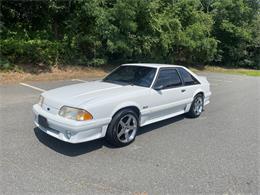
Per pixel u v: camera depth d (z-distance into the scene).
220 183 3.45
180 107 5.94
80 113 3.92
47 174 3.46
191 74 6.40
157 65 5.71
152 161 4.00
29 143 4.41
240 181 3.52
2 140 4.48
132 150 4.38
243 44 28.38
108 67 15.07
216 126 5.99
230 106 8.36
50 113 4.23
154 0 15.05
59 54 13.03
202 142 4.91
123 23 13.08
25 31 12.48
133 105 4.61
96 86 5.02
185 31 19.47
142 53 15.83
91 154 4.14
